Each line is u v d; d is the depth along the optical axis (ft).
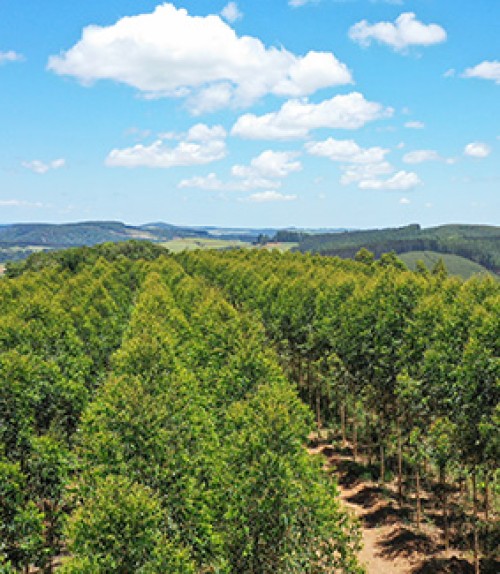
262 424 86.84
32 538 95.45
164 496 86.84
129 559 68.74
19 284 313.73
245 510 80.89
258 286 280.72
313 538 81.56
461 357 128.77
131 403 97.30
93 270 388.78
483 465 118.62
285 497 80.23
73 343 177.37
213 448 99.81
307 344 205.67
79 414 134.21
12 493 96.17
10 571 87.76
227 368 127.54
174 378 119.75
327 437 207.51
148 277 330.95
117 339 204.44
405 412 147.02
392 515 146.61
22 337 172.24
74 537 70.44
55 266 527.40
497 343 117.60
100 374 175.73
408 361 142.41
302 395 244.01
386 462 180.04
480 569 120.06
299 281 232.94
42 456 108.88
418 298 156.76
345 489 166.81
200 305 207.00
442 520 142.92
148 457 91.86
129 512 69.87
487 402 115.24
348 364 171.32
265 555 80.18
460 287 188.96
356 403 190.80
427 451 128.77
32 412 119.75
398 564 125.18
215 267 390.21
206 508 85.71
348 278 214.07
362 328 161.68
